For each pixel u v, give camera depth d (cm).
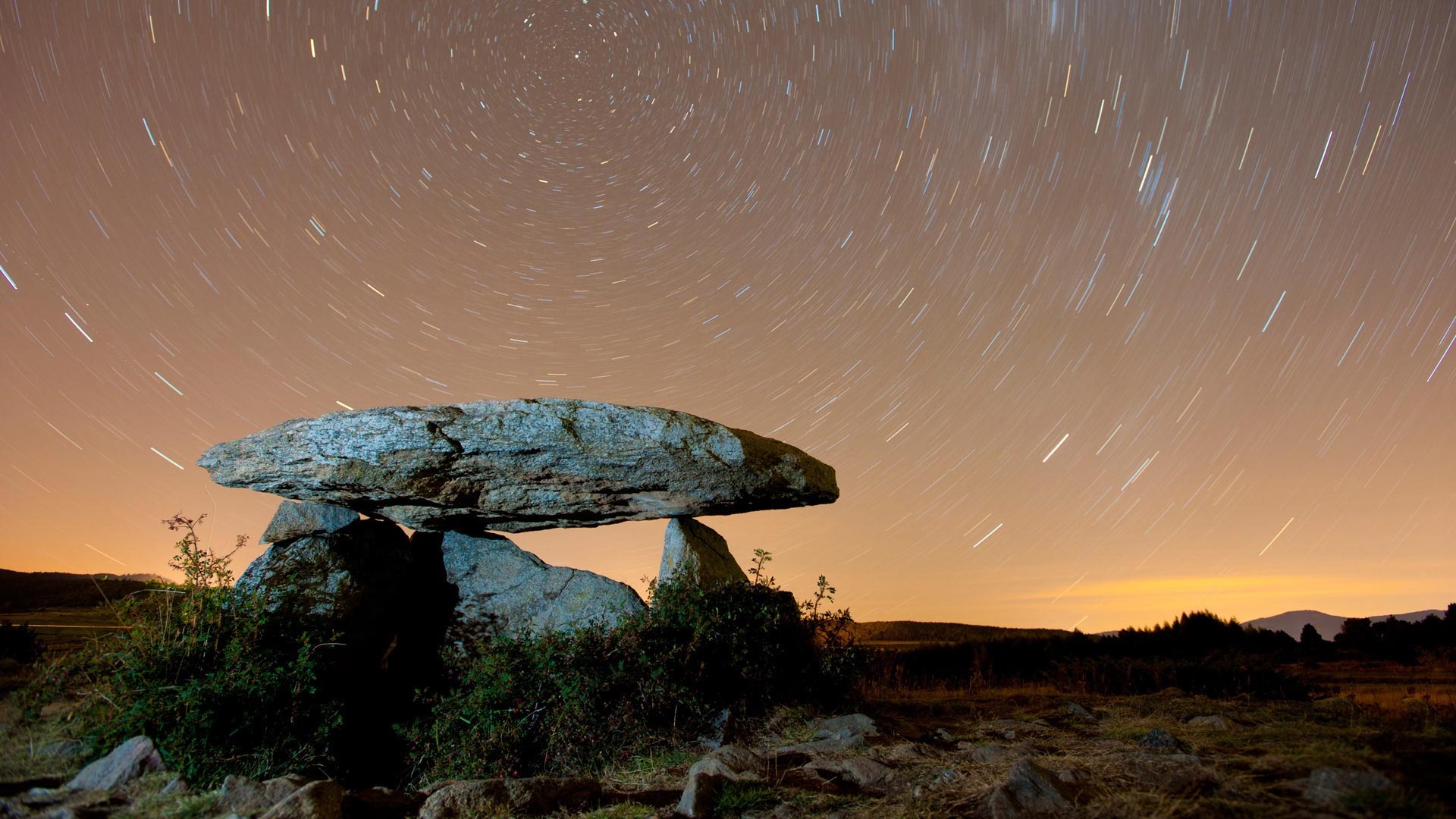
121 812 563
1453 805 471
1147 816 487
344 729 908
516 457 952
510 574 1122
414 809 596
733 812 567
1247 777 562
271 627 896
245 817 542
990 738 817
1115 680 1247
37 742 691
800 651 949
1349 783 504
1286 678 1122
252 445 999
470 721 815
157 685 717
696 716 834
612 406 952
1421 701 939
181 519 824
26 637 1166
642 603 1043
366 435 943
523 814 579
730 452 962
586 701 791
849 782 641
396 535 1148
